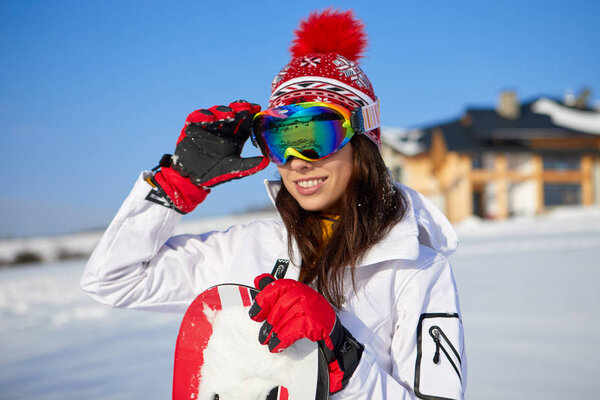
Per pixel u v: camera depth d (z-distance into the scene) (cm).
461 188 3453
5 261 2470
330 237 142
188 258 150
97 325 640
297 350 116
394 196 146
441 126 3781
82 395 356
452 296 141
